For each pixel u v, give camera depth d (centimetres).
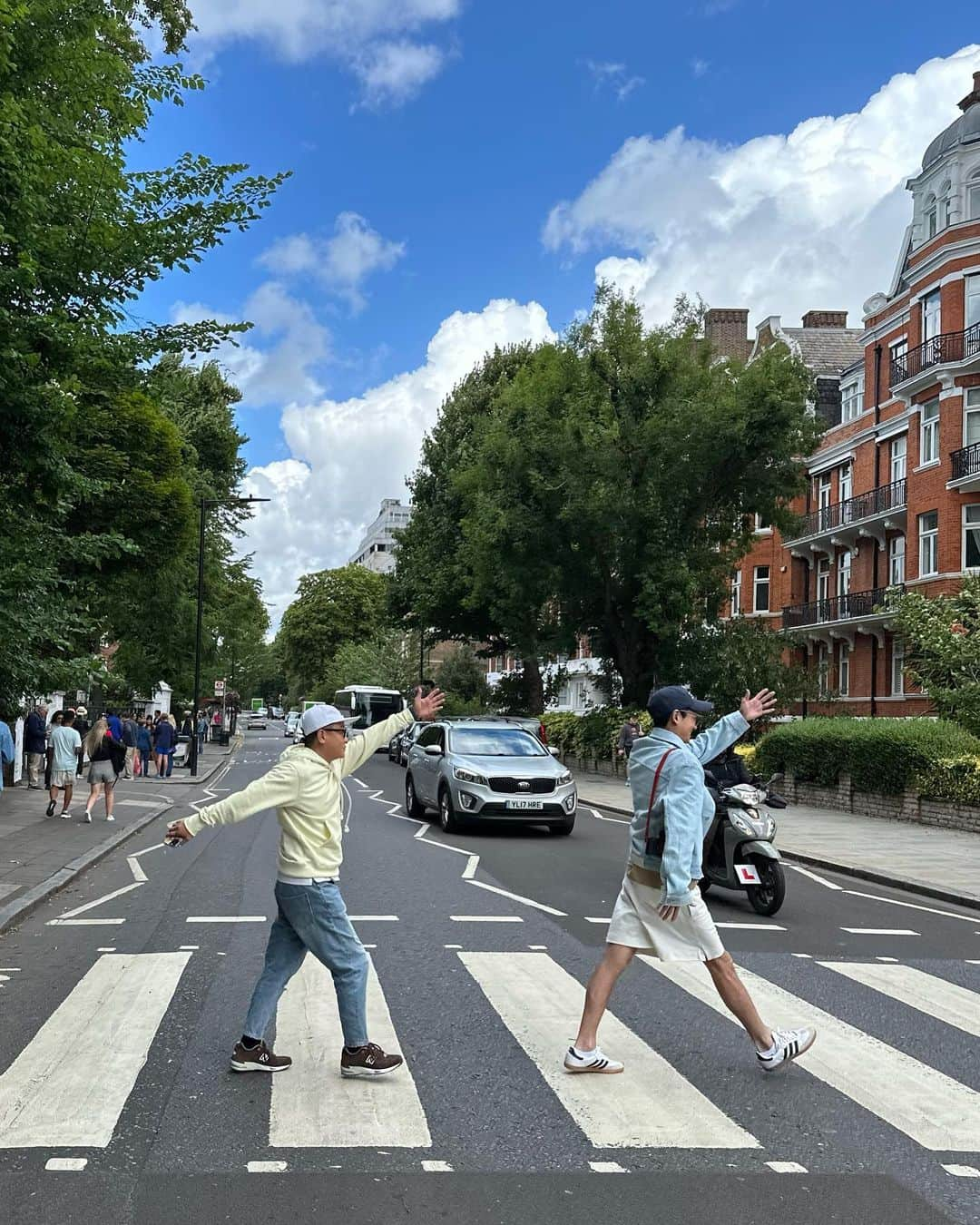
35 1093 514
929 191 3494
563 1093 520
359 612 10294
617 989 722
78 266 1040
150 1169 430
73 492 1121
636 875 553
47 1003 682
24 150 943
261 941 879
